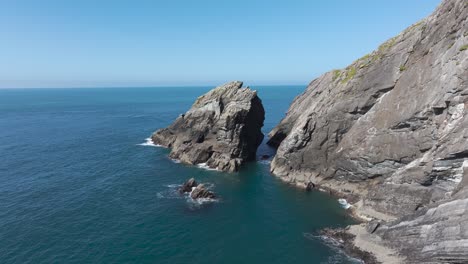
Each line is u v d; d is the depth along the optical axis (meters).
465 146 41.56
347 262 41.53
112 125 152.62
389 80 61.62
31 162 85.25
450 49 50.03
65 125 153.38
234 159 83.00
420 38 58.03
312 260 42.06
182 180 72.50
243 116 85.06
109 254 42.59
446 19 52.94
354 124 65.88
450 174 44.28
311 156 71.12
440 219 38.12
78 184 68.62
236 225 51.41
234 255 43.12
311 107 81.00
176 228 50.09
